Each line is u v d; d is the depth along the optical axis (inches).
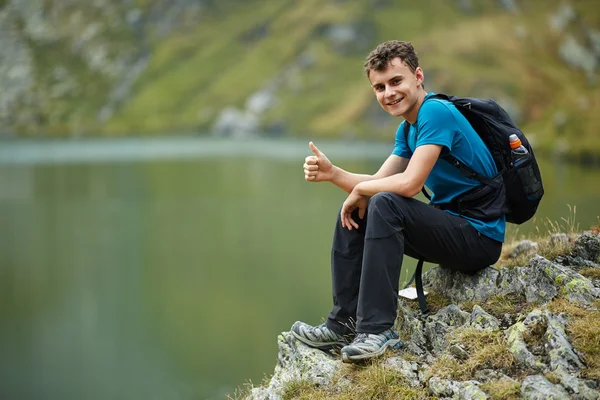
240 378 1251.8
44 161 5999.0
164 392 1215.6
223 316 1701.5
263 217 3206.2
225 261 2322.8
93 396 1236.5
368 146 7116.1
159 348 1528.1
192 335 1579.7
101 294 2053.4
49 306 1973.4
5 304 2010.3
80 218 3316.9
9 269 2384.4
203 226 3024.1
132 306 1905.8
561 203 2539.4
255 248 2506.2
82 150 7406.5
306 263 2214.6
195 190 4180.6
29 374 1417.3
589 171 4168.3
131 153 6850.4
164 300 1920.5
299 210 3415.4
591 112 6963.6
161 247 2613.2
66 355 1558.8
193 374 1305.4
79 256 2532.0
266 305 1742.1
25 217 3353.8
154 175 4872.0
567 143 5797.2
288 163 5639.8
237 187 4291.3
